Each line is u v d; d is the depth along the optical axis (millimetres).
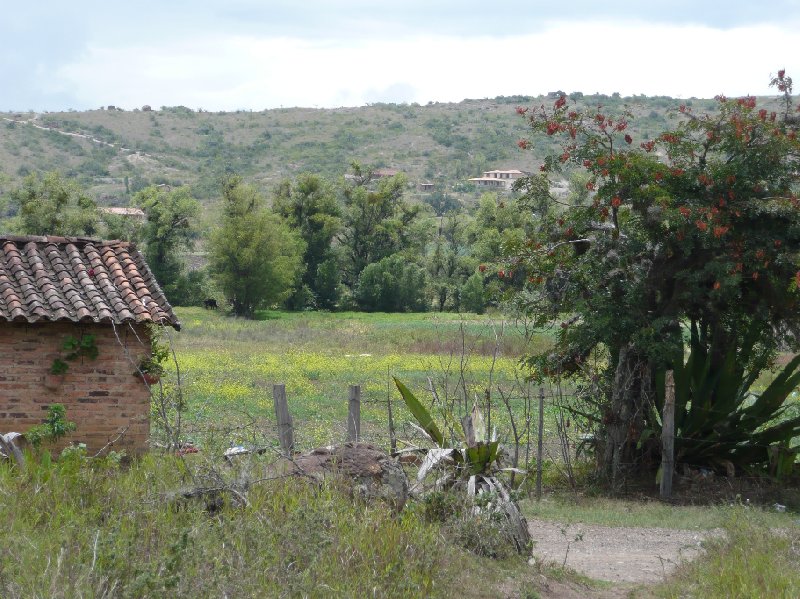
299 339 57062
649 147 19500
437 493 11633
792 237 18750
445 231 114500
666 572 12180
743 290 19531
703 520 16141
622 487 19359
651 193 18562
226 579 7402
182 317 82938
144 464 11031
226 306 93812
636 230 19531
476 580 9852
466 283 93688
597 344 20922
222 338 56781
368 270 98125
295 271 99250
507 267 20547
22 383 16406
